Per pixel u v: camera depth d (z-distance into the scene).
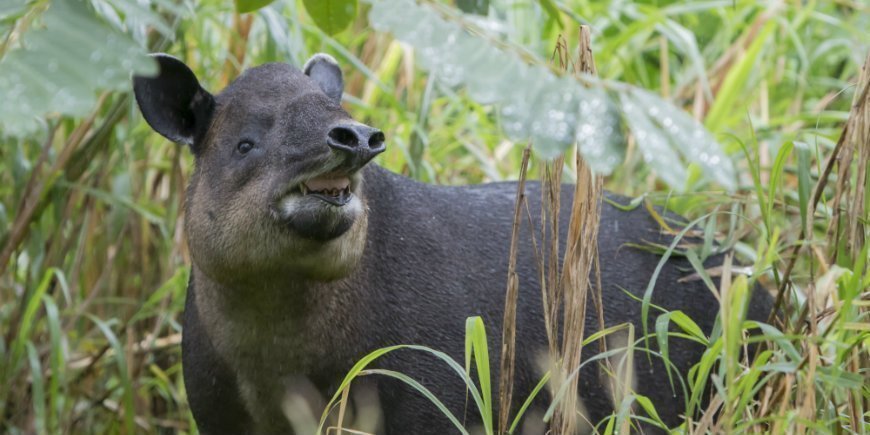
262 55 12.09
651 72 15.46
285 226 7.71
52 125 11.30
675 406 9.34
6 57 4.23
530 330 9.01
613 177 12.80
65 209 11.62
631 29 13.13
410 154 11.87
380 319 8.39
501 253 9.16
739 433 7.08
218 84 12.62
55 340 10.38
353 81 13.19
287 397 8.44
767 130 12.70
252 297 8.11
